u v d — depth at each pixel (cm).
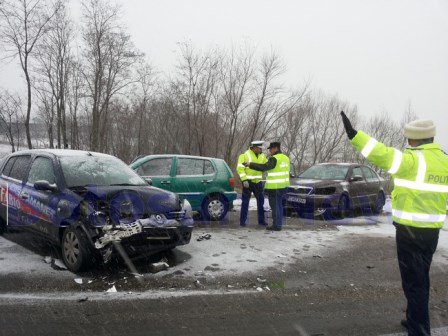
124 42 2356
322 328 388
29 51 2162
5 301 420
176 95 2166
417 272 352
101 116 2388
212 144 2150
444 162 352
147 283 494
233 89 2123
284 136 2530
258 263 599
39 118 2414
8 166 719
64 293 452
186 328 376
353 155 2894
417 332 353
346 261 637
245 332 373
